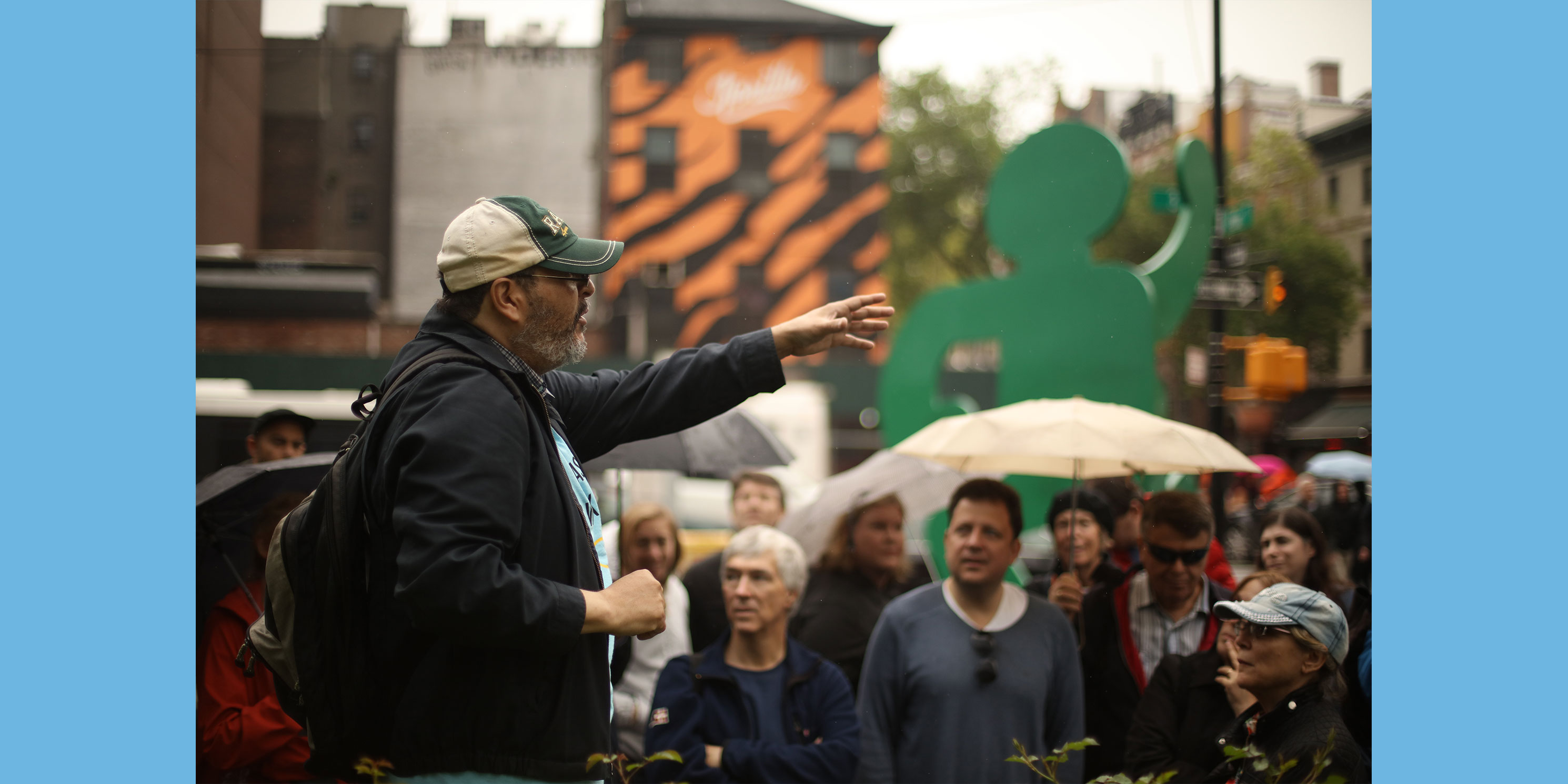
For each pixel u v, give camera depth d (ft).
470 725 5.87
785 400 32.76
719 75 37.09
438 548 5.37
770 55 37.68
